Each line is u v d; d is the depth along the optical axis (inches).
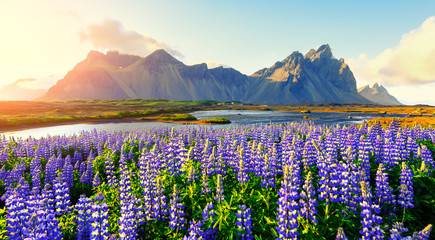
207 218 338.0
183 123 3383.4
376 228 268.5
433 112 5241.1
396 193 415.2
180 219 340.5
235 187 444.1
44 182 588.4
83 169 668.1
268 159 446.6
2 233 317.7
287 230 285.4
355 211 333.4
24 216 309.3
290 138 645.9
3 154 784.9
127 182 421.1
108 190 526.6
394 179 455.2
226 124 3120.1
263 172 438.9
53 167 595.2
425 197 388.2
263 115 5580.7
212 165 483.8
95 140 1049.5
